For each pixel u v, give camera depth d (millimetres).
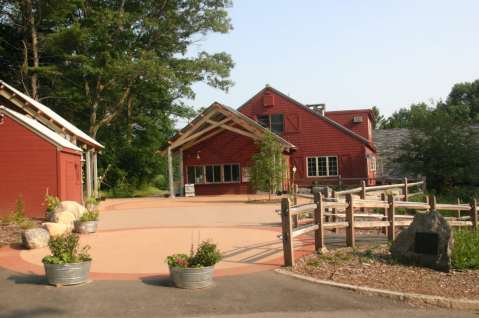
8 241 11008
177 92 39688
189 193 29312
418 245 8367
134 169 40219
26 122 15680
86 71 33906
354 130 35031
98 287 7035
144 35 37938
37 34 32875
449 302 6340
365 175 30672
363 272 7887
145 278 7605
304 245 10297
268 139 23688
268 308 6121
